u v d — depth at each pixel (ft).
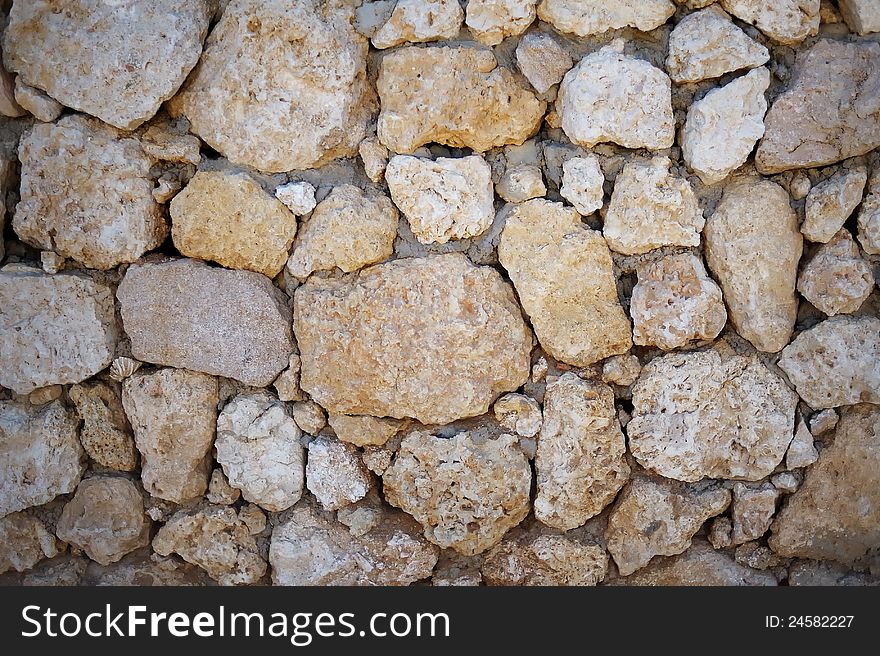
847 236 3.65
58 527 3.97
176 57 3.58
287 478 3.91
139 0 3.55
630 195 3.67
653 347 3.83
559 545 3.92
